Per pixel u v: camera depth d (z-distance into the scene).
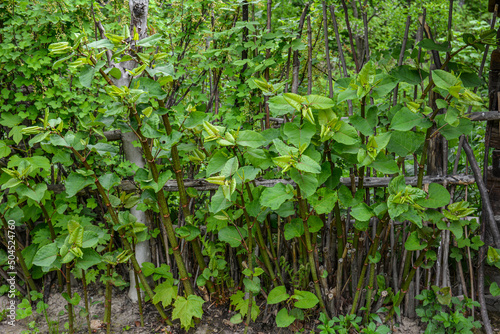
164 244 2.41
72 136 1.81
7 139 2.40
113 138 2.44
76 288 2.63
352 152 1.79
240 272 2.40
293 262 2.24
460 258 2.21
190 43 2.73
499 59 2.16
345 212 2.63
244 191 2.12
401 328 2.21
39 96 2.38
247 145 1.72
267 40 2.40
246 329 2.09
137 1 2.13
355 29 3.86
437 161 2.30
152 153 2.10
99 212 2.66
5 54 2.27
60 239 1.80
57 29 2.33
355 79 1.82
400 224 2.41
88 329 2.21
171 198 2.74
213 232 2.40
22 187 1.86
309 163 1.63
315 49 2.88
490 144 2.25
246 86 2.43
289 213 1.99
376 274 2.36
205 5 2.52
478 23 4.01
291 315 2.11
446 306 2.25
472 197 2.71
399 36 4.54
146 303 2.48
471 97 1.58
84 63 1.61
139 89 1.74
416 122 1.75
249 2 2.41
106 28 2.58
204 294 2.38
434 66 2.30
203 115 1.90
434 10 4.21
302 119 1.78
